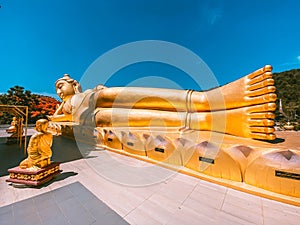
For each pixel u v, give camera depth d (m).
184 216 3.22
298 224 2.99
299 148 4.12
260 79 5.01
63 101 16.61
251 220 3.11
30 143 4.48
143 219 3.12
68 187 4.36
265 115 4.91
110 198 3.85
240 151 4.48
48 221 3.01
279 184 3.81
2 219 3.03
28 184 4.27
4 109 9.05
